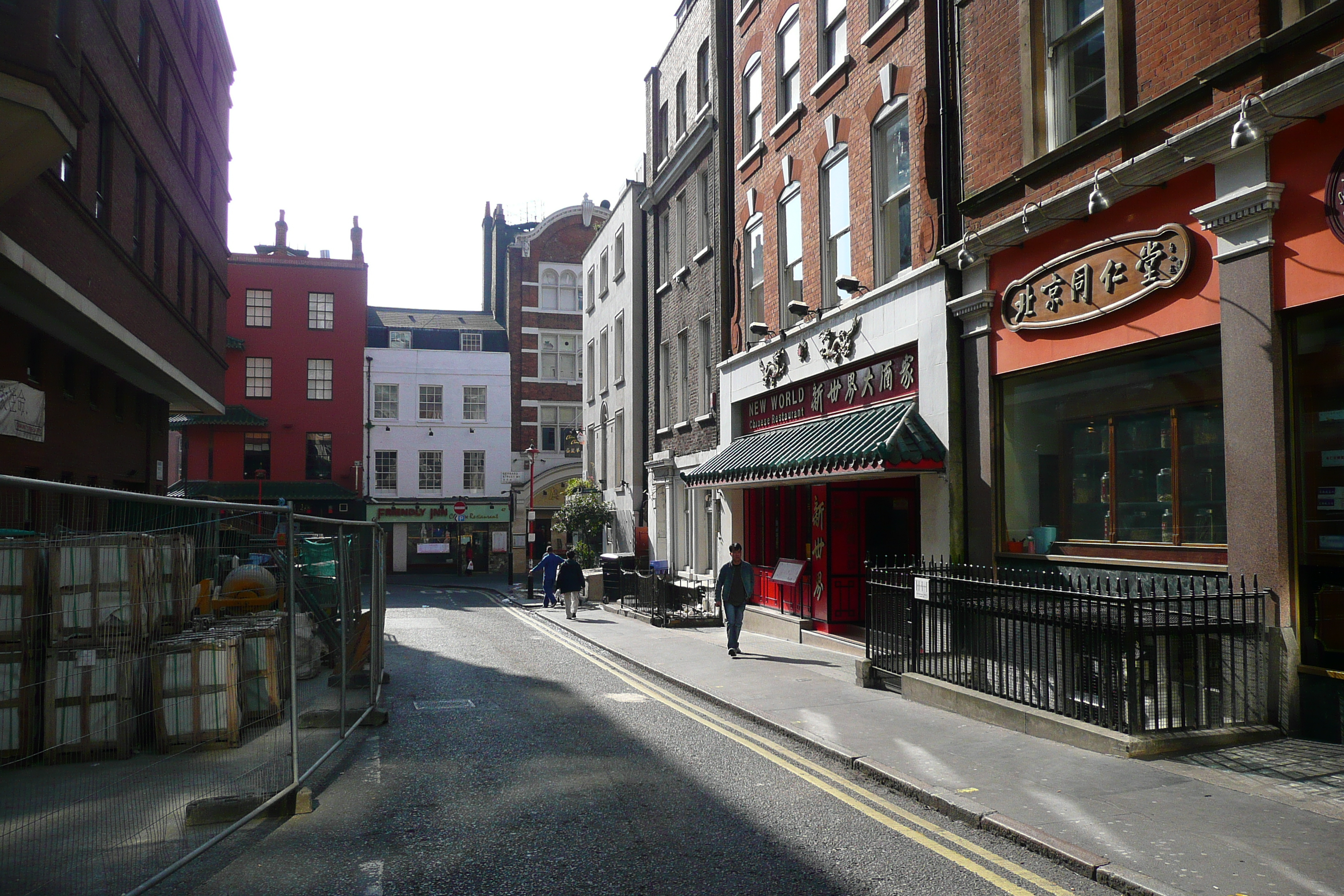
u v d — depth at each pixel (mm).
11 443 13922
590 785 7047
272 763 6266
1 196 10914
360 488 45375
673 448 24547
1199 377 8484
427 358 47719
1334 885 4609
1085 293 9727
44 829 3715
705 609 20391
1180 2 8633
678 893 4848
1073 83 10227
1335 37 7117
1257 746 7160
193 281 22609
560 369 49031
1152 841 5277
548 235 49406
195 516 5223
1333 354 7195
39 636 3732
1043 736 7938
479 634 19031
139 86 16766
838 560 15391
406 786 7102
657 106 26766
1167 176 8602
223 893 4844
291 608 6715
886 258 14125
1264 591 7520
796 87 17547
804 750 8148
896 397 13523
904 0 13156
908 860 5301
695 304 23016
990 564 11164
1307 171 7312
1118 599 7418
